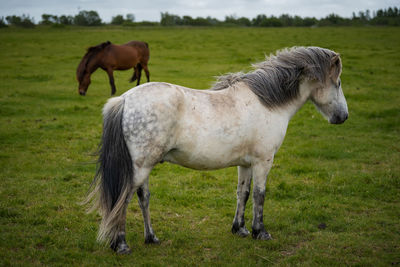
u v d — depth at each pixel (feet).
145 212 13.74
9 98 39.65
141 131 11.80
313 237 14.87
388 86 47.55
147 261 12.60
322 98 15.01
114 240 12.82
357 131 32.01
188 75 55.93
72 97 42.09
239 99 13.41
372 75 53.93
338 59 14.34
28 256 12.59
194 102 12.57
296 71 14.34
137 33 127.65
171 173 22.31
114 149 11.92
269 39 104.12
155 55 76.95
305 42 94.94
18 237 13.82
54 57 72.18
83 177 20.81
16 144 25.88
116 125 11.95
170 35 119.85
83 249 13.43
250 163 13.98
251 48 85.46
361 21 231.91
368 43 91.25
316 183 20.83
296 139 30.01
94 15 257.34
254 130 13.37
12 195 17.76
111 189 11.94
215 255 13.38
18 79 50.70
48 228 14.82
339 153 26.12
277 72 14.24
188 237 14.74
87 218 16.03
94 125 31.83
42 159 23.20
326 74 14.60
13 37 110.01
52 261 12.47
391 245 13.98
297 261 13.00
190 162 13.03
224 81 14.16
